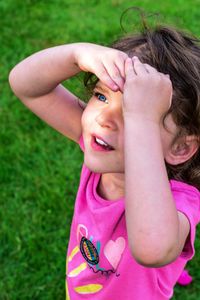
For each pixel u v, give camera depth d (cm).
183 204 125
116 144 120
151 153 107
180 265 144
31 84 143
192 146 128
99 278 147
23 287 217
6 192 254
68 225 238
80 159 271
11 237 232
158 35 127
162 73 118
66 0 396
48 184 257
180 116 121
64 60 132
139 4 390
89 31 360
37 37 355
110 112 119
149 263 106
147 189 105
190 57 124
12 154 271
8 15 377
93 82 134
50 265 224
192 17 372
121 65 114
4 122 290
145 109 109
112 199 139
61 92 151
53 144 279
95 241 139
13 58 336
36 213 243
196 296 216
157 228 104
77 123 152
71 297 160
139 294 143
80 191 146
